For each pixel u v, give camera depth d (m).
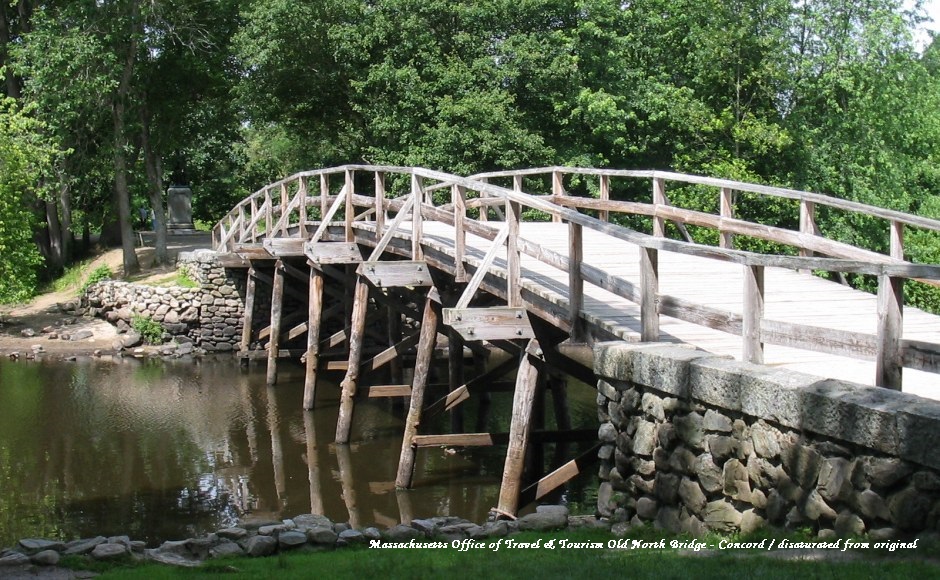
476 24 28.70
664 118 27.16
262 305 25.02
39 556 7.43
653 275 8.01
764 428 6.27
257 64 29.55
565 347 9.17
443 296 13.71
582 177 27.11
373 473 13.52
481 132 26.30
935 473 5.05
